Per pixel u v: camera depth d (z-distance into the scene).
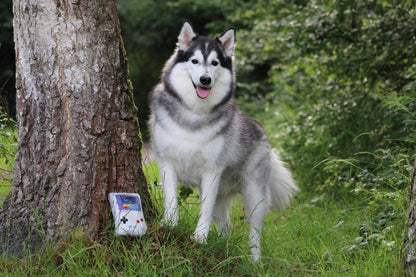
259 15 9.83
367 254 3.50
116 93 3.42
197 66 3.83
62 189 3.23
